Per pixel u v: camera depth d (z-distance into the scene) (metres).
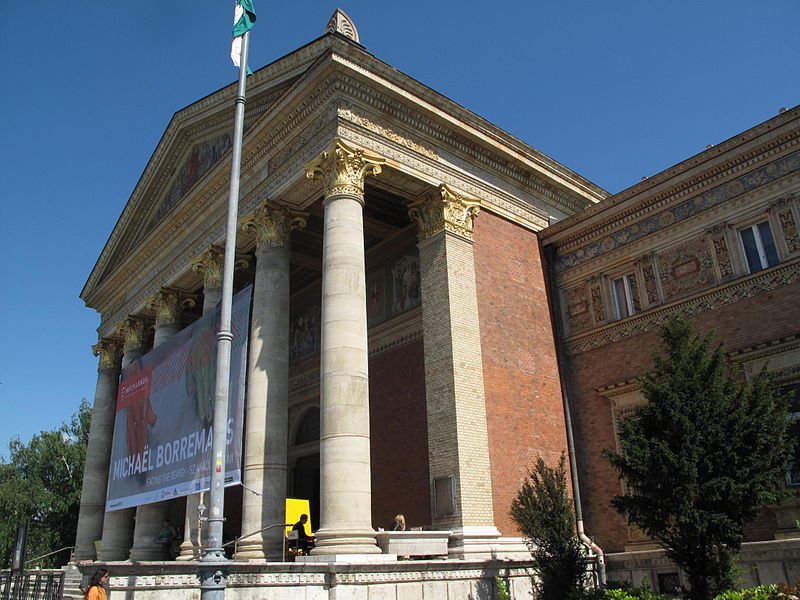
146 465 22.48
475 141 23.14
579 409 22.45
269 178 22.72
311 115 21.08
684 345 14.88
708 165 20.52
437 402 19.45
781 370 17.78
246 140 23.47
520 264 23.34
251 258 26.50
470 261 21.38
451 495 18.14
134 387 24.86
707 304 19.86
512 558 17.61
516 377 21.16
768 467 13.09
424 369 22.06
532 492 17.20
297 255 28.38
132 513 31.53
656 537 14.16
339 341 17.42
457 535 17.50
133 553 25.94
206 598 10.23
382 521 22.59
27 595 24.33
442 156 22.25
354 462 16.36
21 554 25.69
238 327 18.77
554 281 24.38
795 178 18.67
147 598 13.12
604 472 21.14
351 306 17.86
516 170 24.58
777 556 15.44
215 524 10.98
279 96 23.45
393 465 22.92
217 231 25.94
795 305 17.89
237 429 17.56
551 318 23.56
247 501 18.77
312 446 28.98
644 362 21.08
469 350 19.95
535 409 21.28
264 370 20.14
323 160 19.83
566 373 23.06
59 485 54.53
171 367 22.59
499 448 19.56
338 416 16.70
